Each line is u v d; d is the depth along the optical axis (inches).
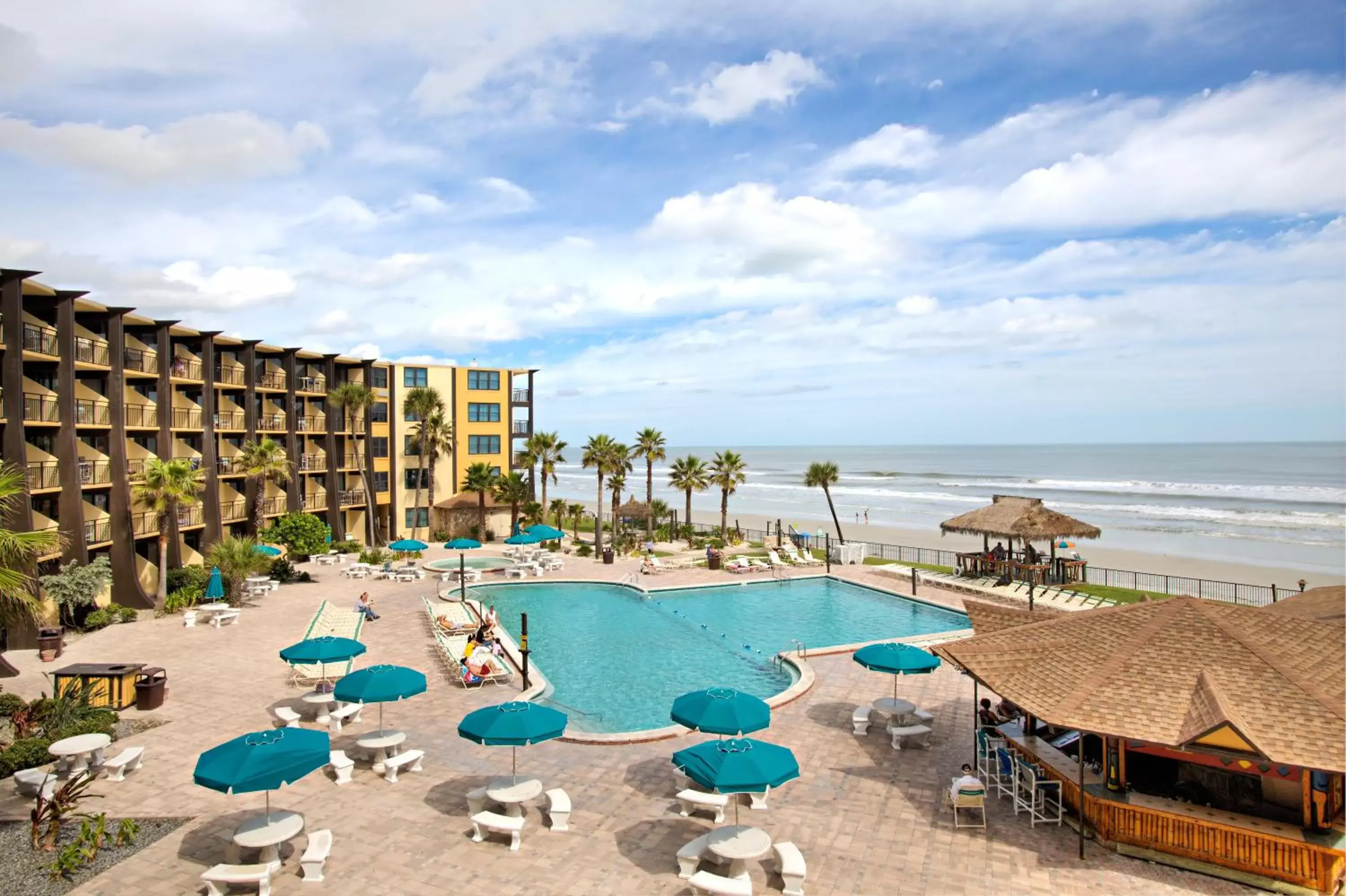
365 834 530.0
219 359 1797.5
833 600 1446.9
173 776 625.3
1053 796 570.3
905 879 473.4
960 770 637.9
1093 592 1379.2
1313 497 3720.5
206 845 514.9
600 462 2062.0
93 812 559.8
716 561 1737.2
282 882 468.8
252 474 1732.3
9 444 1128.8
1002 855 502.0
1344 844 458.9
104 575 1212.5
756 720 536.7
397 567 1678.2
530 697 855.1
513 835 509.0
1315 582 1727.4
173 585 1386.6
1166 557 2114.9
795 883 451.5
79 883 466.6
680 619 1293.1
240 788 440.1
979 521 1521.9
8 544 726.5
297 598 1439.5
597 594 1505.9
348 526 2183.8
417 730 741.3
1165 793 525.0
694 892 455.2
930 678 906.1
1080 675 537.3
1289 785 484.1
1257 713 462.9
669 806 573.9
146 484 1328.7
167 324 1496.1
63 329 1235.9
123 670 792.9
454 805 577.0
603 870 482.9
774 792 598.9
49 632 1013.2
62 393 1232.8
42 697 788.0
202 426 1620.3
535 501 2369.6
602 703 866.8
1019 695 539.2
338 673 900.6
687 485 2230.6
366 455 2111.2
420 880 470.9
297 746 482.3
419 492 2277.3
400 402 2247.8
